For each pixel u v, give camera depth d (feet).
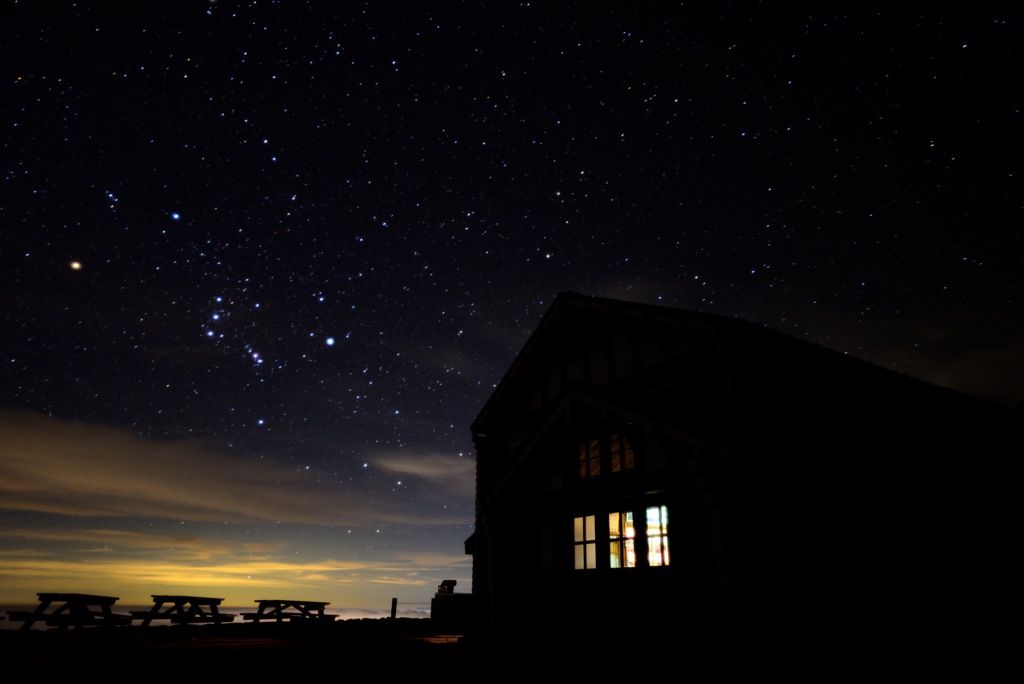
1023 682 23.68
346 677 23.29
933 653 25.62
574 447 36.24
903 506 28.43
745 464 22.95
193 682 21.27
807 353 29.27
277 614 45.98
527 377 42.14
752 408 27.50
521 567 36.09
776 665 21.09
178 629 37.27
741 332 28.48
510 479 34.14
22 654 26.30
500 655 28.02
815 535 23.45
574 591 33.06
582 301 37.47
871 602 24.29
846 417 30.09
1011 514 35.35
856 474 26.43
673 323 31.73
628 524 31.96
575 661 26.40
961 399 36.60
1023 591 32.89
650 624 29.01
